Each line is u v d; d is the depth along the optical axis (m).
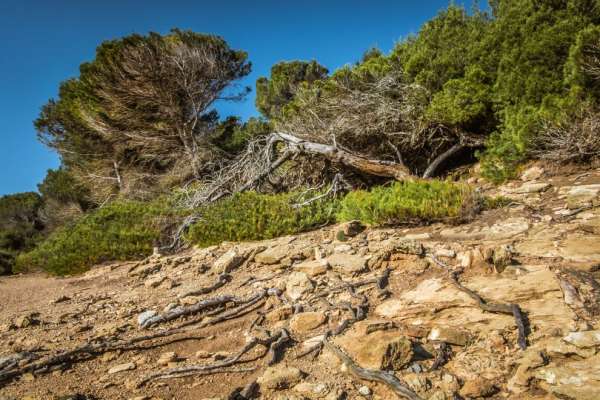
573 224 4.76
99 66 14.90
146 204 11.30
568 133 6.47
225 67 16.48
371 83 10.91
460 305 3.57
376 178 10.73
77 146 18.17
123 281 6.59
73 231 10.18
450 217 5.89
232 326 4.17
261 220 7.81
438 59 9.59
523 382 2.55
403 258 4.88
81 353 3.76
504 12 9.13
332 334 3.55
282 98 22.30
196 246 8.42
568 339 2.75
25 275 9.91
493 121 8.77
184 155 16.41
